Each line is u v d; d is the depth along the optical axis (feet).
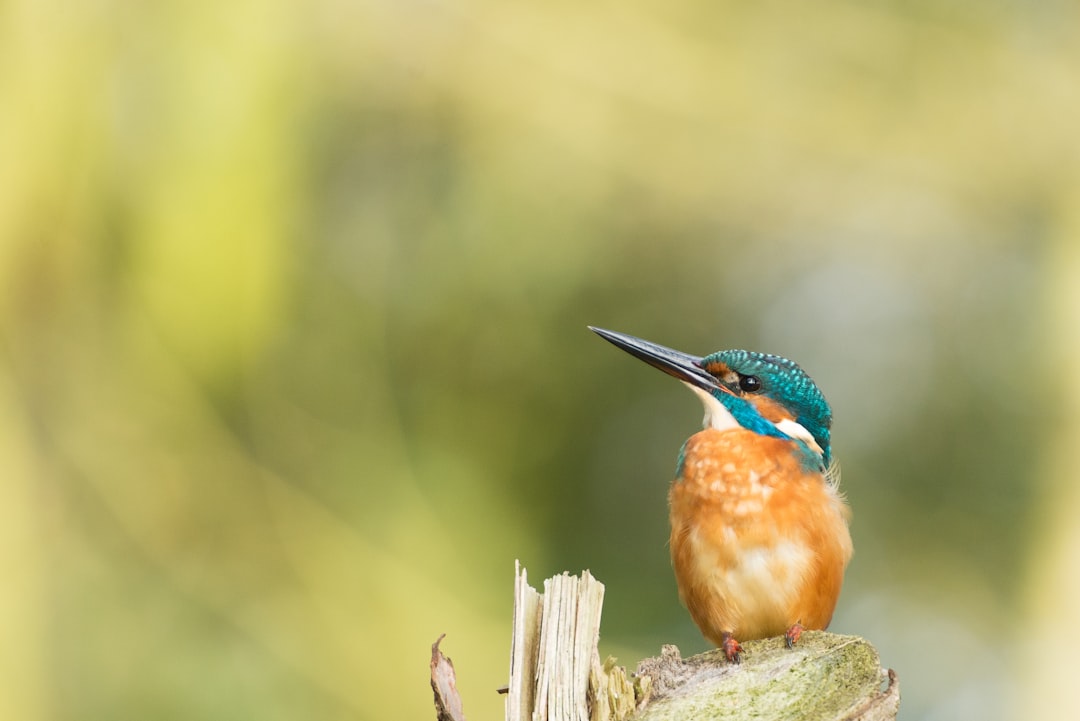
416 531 42.34
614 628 43.80
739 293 50.88
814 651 16.20
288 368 44.93
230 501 42.32
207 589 40.40
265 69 45.62
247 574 40.86
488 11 50.14
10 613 38.45
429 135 49.83
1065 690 45.34
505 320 47.47
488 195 48.85
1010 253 52.85
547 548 44.68
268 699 38.34
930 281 52.26
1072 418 48.98
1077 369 49.57
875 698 15.25
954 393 49.78
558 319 47.93
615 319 48.85
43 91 43.98
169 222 44.01
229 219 44.34
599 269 48.96
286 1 46.70
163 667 38.70
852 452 48.39
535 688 15.14
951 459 48.98
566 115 50.47
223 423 43.60
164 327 43.80
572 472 45.75
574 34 51.21
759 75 52.95
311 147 47.37
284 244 45.37
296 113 46.78
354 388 45.32
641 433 46.29
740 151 51.93
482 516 43.80
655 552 44.91
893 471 48.37
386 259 47.88
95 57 44.83
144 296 43.98
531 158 50.03
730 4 52.80
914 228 52.47
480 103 50.08
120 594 39.96
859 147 53.11
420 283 47.44
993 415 49.47
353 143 48.98
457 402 46.01
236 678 38.45
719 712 15.20
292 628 39.60
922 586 47.03
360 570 41.39
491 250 48.21
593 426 46.37
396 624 40.06
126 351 43.27
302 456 43.47
